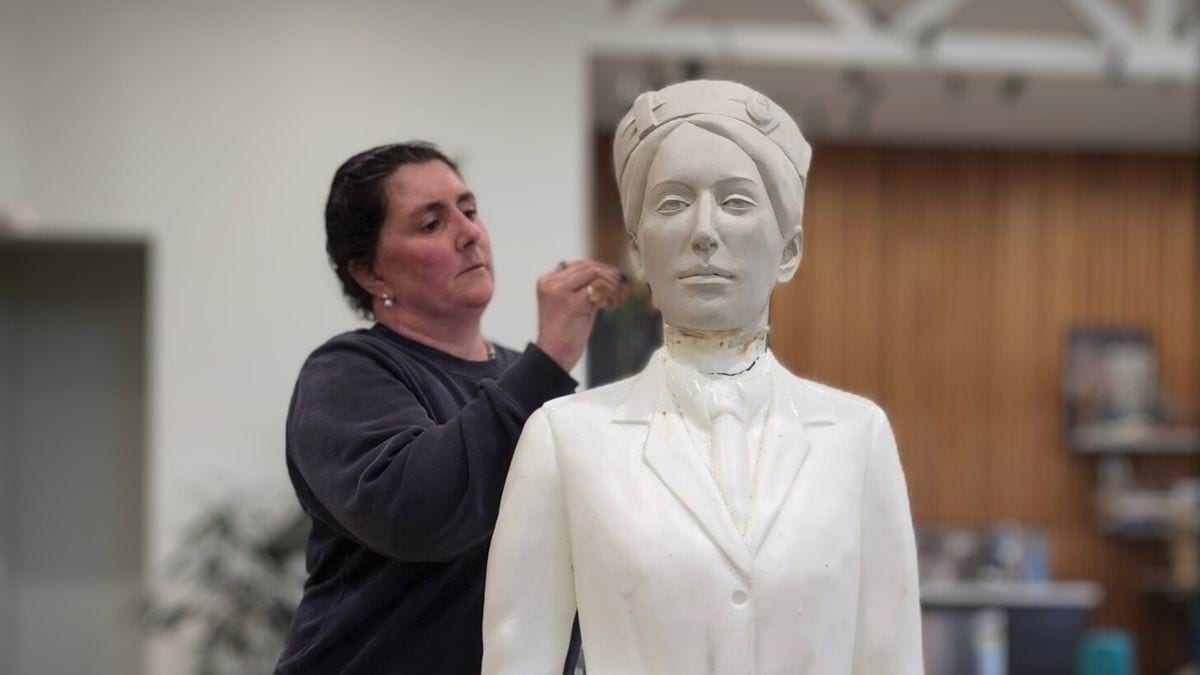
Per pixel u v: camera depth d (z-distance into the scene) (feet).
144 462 20.29
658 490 5.07
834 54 19.63
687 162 5.24
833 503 5.11
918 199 25.91
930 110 23.95
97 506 20.27
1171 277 26.23
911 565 5.30
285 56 18.51
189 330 18.30
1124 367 25.79
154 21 18.37
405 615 6.11
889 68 20.30
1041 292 26.03
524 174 18.65
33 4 18.21
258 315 18.37
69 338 20.27
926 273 25.86
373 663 6.18
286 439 6.53
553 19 18.88
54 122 18.22
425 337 6.88
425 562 6.08
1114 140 25.88
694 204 5.27
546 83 18.76
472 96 18.69
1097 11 20.21
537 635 5.21
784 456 5.17
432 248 6.72
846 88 22.48
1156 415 25.54
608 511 5.04
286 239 18.43
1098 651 20.26
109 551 20.29
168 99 18.37
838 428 5.32
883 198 25.89
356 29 18.58
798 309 25.73
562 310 6.03
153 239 18.31
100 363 20.27
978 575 22.38
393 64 18.62
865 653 5.23
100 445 20.27
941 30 22.06
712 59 19.72
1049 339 25.99
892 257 25.86
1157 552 25.76
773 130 5.36
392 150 6.97
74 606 20.22
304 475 6.15
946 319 25.85
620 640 4.96
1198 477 26.16
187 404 18.28
